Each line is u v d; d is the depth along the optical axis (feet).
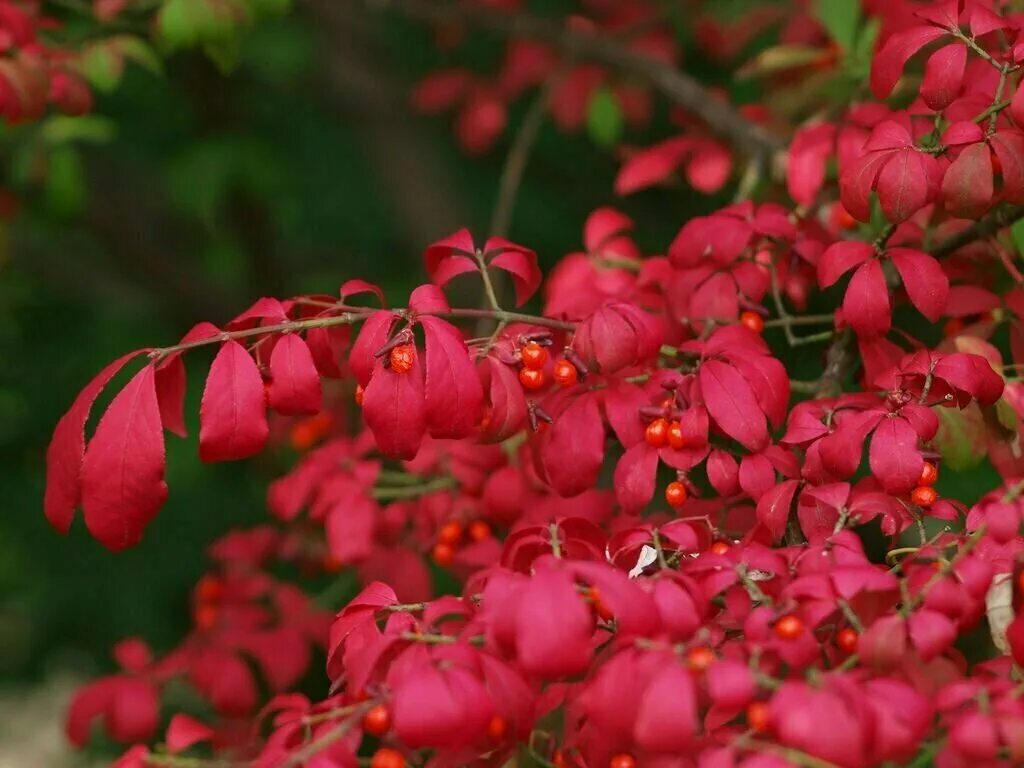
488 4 3.44
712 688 1.67
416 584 2.43
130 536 1.90
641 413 2.01
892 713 1.67
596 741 1.82
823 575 1.77
